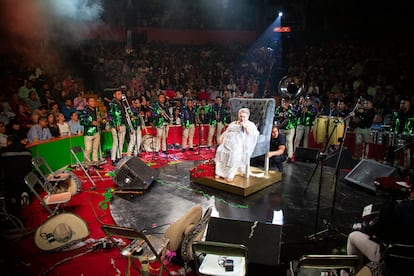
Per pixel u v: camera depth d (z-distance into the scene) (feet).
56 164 24.67
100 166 27.09
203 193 20.75
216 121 34.55
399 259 10.25
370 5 55.52
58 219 14.48
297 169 26.11
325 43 59.11
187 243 12.49
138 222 16.93
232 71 57.11
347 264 9.29
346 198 20.20
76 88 39.58
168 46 60.13
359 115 29.68
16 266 13.37
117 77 47.67
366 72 49.11
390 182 16.88
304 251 14.26
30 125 27.45
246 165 21.52
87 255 14.23
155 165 27.78
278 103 42.70
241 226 12.99
